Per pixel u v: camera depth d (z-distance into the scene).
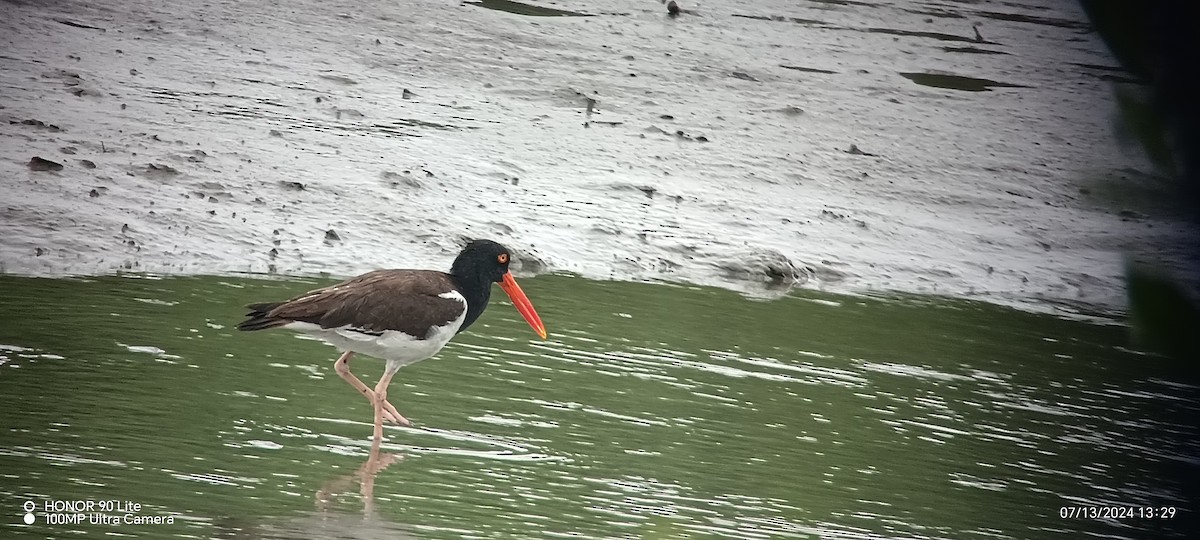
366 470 9.21
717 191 18.98
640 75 24.45
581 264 15.77
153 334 11.58
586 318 13.74
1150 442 11.72
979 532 9.23
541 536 8.28
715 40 27.84
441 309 10.45
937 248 18.30
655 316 14.12
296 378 11.12
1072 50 31.41
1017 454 11.07
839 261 17.19
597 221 17.05
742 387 12.03
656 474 9.70
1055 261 18.45
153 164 15.98
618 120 21.62
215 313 12.41
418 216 16.11
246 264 14.03
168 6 24.41
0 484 8.14
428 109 20.64
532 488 9.18
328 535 7.93
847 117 23.84
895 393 12.38
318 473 9.06
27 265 13.03
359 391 10.88
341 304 10.05
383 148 18.28
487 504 8.78
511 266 15.33
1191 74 2.22
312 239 14.98
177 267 13.66
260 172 16.52
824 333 14.20
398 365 10.48
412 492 8.87
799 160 21.06
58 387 9.99
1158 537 9.45
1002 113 25.59
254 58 21.95
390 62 23.00
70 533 7.50
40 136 16.28
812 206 19.08
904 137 23.17
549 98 22.33
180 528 7.79
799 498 9.52
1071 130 25.00
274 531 7.90
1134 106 2.28
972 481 10.30
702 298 15.13
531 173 18.47
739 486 9.63
